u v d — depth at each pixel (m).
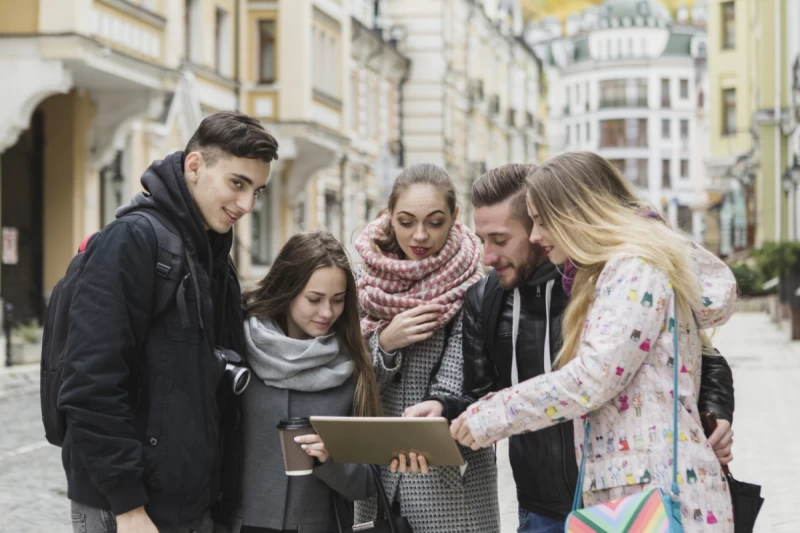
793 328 29.12
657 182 127.88
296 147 31.33
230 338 4.13
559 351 3.88
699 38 128.12
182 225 3.80
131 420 3.64
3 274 22.12
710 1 61.50
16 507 8.78
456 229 4.53
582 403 3.46
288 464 3.94
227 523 4.15
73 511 3.80
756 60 50.97
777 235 45.50
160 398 3.70
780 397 16.42
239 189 3.83
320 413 4.15
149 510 3.69
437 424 3.61
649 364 3.53
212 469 3.80
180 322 3.75
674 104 128.12
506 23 71.00
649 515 3.36
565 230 3.63
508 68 72.38
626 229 3.58
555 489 4.02
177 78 23.09
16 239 20.30
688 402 3.56
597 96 129.38
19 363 18.56
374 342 4.43
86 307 3.61
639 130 128.00
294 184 33.53
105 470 3.55
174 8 23.33
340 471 4.08
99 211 24.00
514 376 4.11
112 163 24.30
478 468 4.40
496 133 68.75
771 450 11.36
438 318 4.34
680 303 3.56
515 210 4.04
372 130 45.06
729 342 28.89
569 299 3.84
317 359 4.13
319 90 32.25
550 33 133.25
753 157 51.44
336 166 39.00
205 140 3.83
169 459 3.67
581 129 131.12
